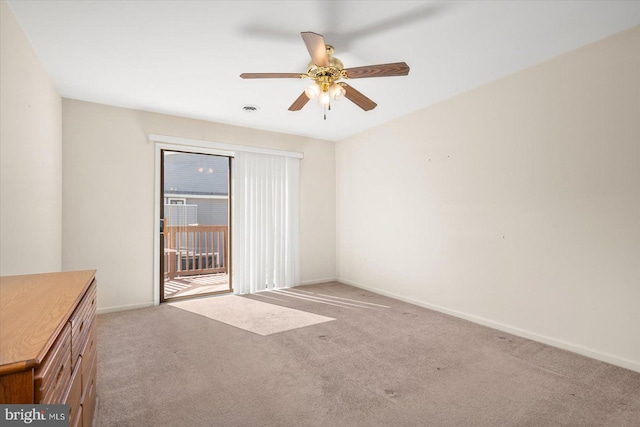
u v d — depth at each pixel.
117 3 1.80
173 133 3.71
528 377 2.00
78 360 1.12
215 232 5.63
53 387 0.79
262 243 4.31
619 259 2.13
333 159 5.01
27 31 2.04
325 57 1.90
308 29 2.07
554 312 2.46
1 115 1.70
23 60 2.04
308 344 2.51
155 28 2.04
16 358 0.64
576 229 2.33
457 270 3.19
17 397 0.65
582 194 2.30
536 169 2.57
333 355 2.31
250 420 1.58
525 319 2.64
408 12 1.92
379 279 4.18
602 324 2.21
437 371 2.08
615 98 2.15
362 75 2.13
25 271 2.05
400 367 2.13
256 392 1.83
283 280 4.49
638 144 2.05
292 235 4.57
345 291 4.29
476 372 2.06
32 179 2.21
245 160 4.20
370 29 2.09
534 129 2.58
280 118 3.87
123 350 2.38
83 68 2.56
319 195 4.85
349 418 1.60
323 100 2.31
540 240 2.54
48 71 2.60
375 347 2.45
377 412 1.64
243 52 2.35
